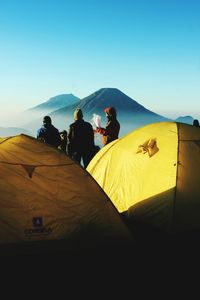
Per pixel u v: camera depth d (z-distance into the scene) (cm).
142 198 798
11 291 521
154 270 602
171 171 771
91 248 615
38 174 634
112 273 580
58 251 597
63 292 525
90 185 652
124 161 873
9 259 575
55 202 620
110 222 636
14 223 589
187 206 743
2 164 627
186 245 695
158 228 749
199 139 806
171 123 852
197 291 546
